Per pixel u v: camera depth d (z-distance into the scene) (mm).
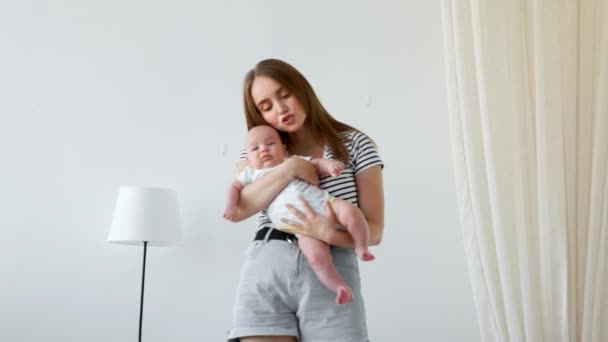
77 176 3154
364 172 1654
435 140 2922
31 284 3066
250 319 1570
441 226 2854
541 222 2061
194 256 3031
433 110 2949
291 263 1549
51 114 3217
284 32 3154
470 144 2189
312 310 1534
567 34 2137
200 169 3105
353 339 1517
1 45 3285
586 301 1999
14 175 3172
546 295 2037
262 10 3191
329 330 1522
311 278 1540
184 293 3002
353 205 1548
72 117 3209
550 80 2104
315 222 1536
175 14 3258
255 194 1617
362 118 3008
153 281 3027
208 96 3166
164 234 2736
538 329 2023
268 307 1567
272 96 1673
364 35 3080
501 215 2100
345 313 1532
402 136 2959
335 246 1592
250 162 1734
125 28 3271
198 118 3154
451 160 2891
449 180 2879
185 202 3082
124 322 3004
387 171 2943
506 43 2168
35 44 3281
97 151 3172
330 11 3133
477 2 2186
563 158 2072
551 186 2057
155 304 3008
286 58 3129
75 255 3082
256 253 1614
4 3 3295
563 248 2029
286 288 1556
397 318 2820
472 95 2207
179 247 3045
